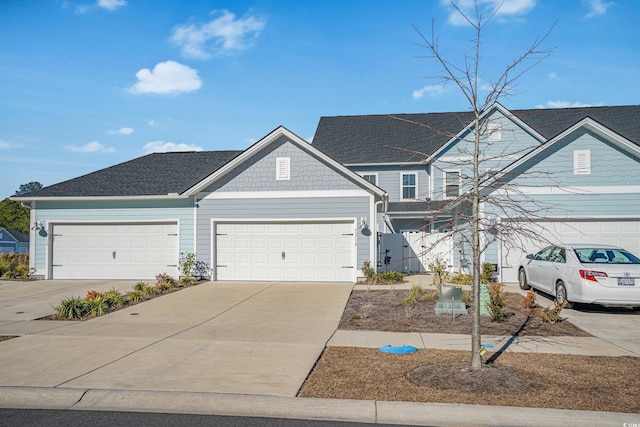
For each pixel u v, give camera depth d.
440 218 21.11
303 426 5.43
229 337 9.34
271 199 17.62
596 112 25.64
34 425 5.41
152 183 19.31
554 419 5.50
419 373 6.95
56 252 18.64
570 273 11.94
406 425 5.51
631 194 16.14
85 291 15.54
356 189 17.27
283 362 7.58
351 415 5.70
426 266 20.86
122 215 18.39
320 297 14.00
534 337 9.41
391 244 20.98
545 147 16.36
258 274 17.62
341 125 27.89
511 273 16.75
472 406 5.73
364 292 14.91
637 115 24.75
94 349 8.41
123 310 12.34
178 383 6.57
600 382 6.66
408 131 26.06
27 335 9.54
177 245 18.05
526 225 16.34
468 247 18.61
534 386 6.46
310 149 17.28
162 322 10.86
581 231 16.27
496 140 22.47
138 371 7.12
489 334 9.64
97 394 6.19
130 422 5.51
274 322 10.79
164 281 16.06
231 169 17.78
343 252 17.27
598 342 9.04
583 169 16.34
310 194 17.44
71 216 18.58
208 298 13.98
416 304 12.75
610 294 11.18
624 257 12.22
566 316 11.39
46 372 7.07
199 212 17.94
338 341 9.02
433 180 22.31
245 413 5.82
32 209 18.73
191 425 5.43
